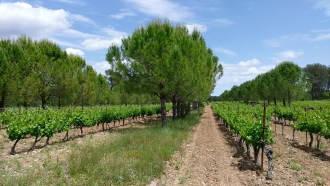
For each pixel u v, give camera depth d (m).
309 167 12.97
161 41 24.14
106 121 26.81
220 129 29.45
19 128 15.11
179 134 21.41
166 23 25.94
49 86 38.66
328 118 18.25
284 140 21.12
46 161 12.45
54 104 47.34
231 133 23.66
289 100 55.03
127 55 24.28
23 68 34.84
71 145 16.91
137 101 62.69
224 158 14.90
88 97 44.62
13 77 32.72
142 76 24.78
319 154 16.08
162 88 24.97
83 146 15.82
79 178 9.62
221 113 32.53
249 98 84.31
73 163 11.10
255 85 77.62
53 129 17.86
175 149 16.31
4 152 15.68
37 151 15.56
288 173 11.84
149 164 11.84
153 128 24.42
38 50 38.97
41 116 17.95
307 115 20.23
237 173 11.92
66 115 21.30
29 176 9.62
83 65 48.78
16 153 15.35
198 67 27.89
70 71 40.56
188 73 24.47
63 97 41.03
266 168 12.82
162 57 23.64
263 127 12.50
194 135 23.75
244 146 18.98
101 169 10.55
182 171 12.09
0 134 22.36
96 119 24.83
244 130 14.78
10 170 10.92
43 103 38.88
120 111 31.05
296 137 23.09
